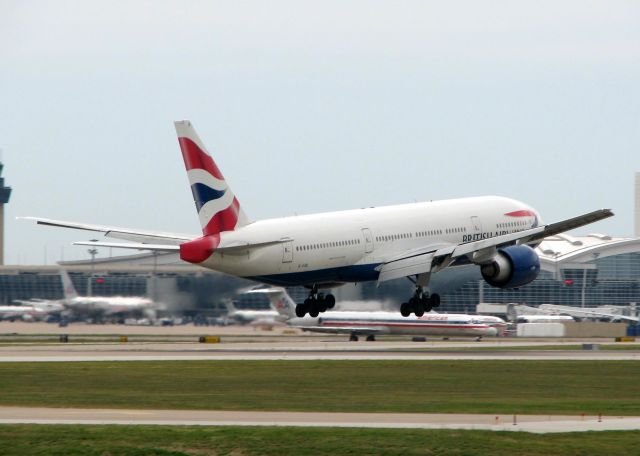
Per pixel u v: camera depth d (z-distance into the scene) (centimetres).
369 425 9850
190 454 8388
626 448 8562
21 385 14450
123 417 10650
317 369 16800
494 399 12962
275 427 9375
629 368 17738
